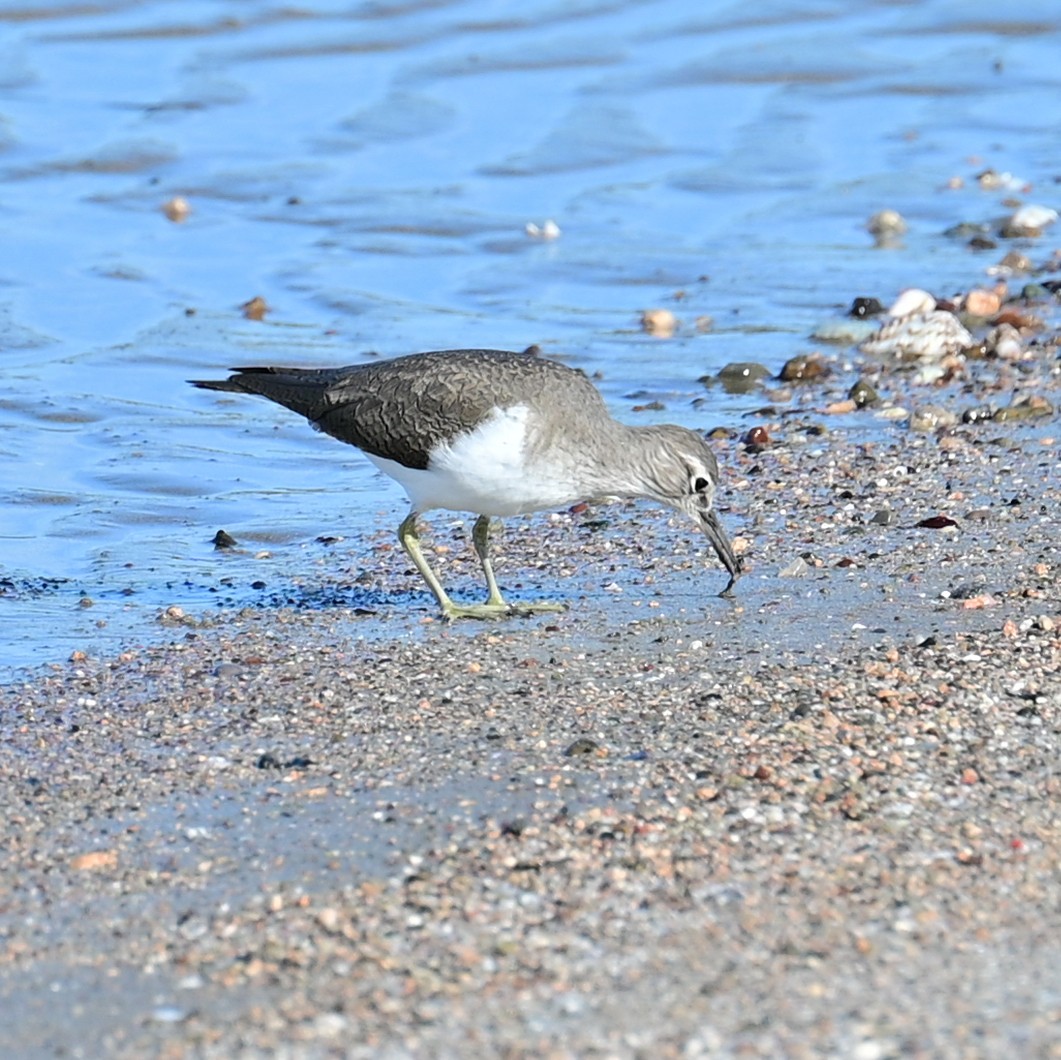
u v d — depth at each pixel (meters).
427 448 13.23
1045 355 20.34
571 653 12.63
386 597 14.27
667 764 10.52
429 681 12.13
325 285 22.47
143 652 12.92
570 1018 7.92
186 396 19.23
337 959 8.48
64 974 8.44
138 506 16.38
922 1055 7.51
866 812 9.85
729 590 13.88
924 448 17.28
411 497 13.81
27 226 24.03
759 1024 7.81
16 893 9.23
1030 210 25.05
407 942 8.60
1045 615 13.01
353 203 25.05
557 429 13.12
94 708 11.81
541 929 8.68
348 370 14.05
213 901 9.08
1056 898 8.92
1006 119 28.73
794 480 16.50
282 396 14.15
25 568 14.84
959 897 8.93
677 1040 7.72
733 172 26.52
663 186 26.03
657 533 15.47
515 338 21.06
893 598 13.52
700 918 8.75
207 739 11.21
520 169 26.34
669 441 13.51
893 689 11.60
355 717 11.49
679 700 11.59
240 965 8.44
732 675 12.01
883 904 8.86
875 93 29.55
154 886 9.27
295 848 9.62
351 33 31.08
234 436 18.31
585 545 15.27
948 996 7.99
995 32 31.92
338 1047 7.77
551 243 24.03
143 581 14.60
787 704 11.42
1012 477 16.33
